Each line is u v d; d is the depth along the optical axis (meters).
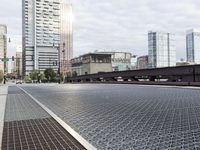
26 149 5.16
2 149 5.19
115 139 5.90
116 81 53.91
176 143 5.43
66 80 94.75
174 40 118.19
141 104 12.41
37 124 7.82
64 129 7.05
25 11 128.38
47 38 130.00
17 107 12.26
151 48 115.75
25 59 129.62
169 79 40.22
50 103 13.88
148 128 6.99
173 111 9.88
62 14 135.88
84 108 11.47
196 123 7.51
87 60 129.00
